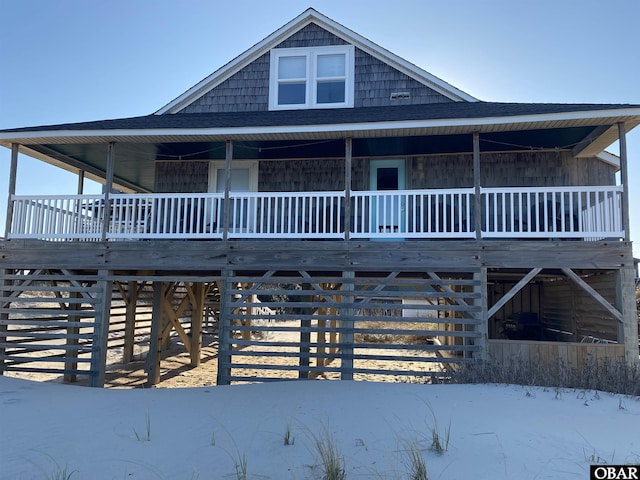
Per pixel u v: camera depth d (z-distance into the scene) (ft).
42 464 11.68
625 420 14.51
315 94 36.86
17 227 28.96
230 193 27.68
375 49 36.45
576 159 32.58
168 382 31.45
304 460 11.34
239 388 21.74
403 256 25.84
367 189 34.32
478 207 25.41
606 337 26.55
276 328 25.94
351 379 24.75
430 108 31.83
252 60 38.04
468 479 10.01
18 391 21.74
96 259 27.99
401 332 25.07
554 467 10.59
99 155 34.88
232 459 11.60
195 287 39.29
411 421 14.34
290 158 35.14
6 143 29.30
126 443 13.16
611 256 24.38
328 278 26.05
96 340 27.22
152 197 28.27
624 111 23.15
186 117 34.27
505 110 26.55
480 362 23.91
